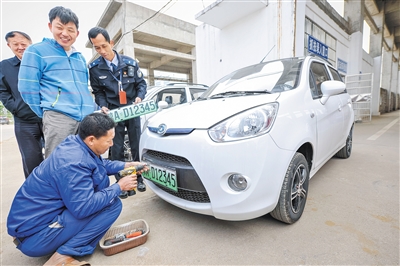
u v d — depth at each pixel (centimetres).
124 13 1036
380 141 418
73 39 158
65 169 107
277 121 129
